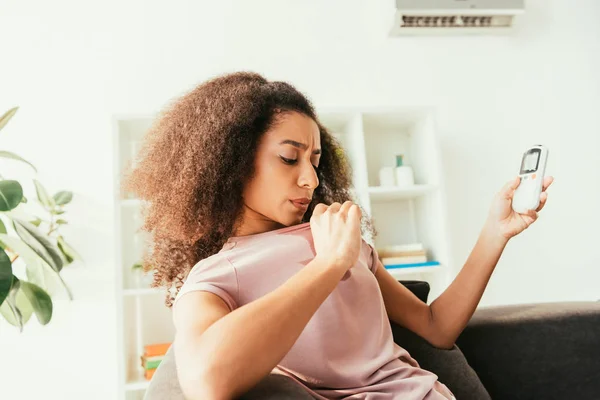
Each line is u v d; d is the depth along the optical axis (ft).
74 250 7.28
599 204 9.01
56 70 8.03
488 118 8.97
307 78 8.63
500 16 8.84
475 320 3.81
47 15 8.16
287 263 2.51
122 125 6.99
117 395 6.87
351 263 2.15
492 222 3.20
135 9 8.37
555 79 9.27
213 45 8.46
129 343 6.82
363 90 8.74
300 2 8.80
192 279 2.31
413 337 3.43
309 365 2.49
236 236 2.89
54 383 7.34
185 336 1.89
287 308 1.87
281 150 2.78
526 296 8.64
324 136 3.92
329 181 3.92
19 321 6.25
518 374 3.69
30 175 7.69
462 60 9.08
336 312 2.55
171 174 2.98
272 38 8.64
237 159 2.81
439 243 7.45
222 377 1.71
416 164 8.33
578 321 3.79
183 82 8.29
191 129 2.97
